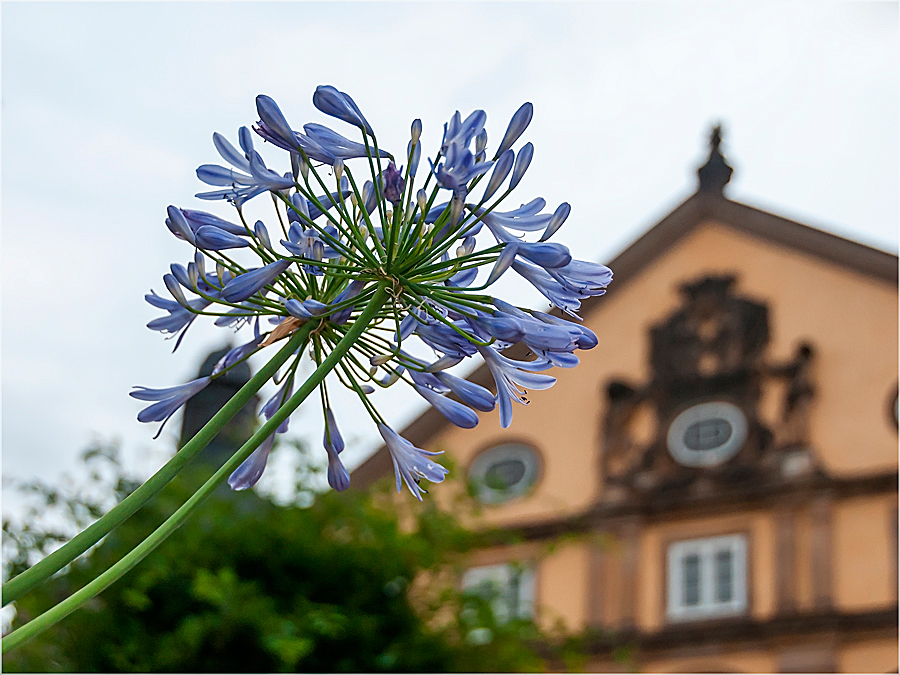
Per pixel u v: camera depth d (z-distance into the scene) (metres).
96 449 6.30
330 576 6.47
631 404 18.84
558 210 1.57
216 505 6.47
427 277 1.55
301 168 1.57
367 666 6.32
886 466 16.89
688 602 16.98
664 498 17.67
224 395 7.00
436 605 6.69
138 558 1.26
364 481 19.00
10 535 6.08
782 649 15.97
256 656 6.07
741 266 19.67
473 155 1.49
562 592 17.67
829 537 16.38
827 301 18.72
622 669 16.69
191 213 1.58
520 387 1.69
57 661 6.02
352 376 1.63
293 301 1.52
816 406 17.78
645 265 20.56
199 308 1.66
